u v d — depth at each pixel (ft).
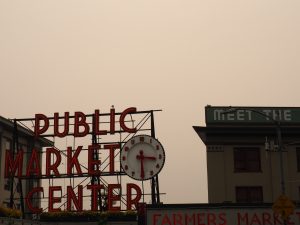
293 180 173.88
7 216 178.40
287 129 177.27
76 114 201.98
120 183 192.85
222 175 174.70
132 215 187.73
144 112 197.67
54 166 197.36
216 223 132.36
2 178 209.15
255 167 175.73
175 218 133.28
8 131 218.18
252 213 132.46
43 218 191.11
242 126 176.65
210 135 177.37
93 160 195.72
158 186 187.83
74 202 191.62
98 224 179.63
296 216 131.75
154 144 188.03
